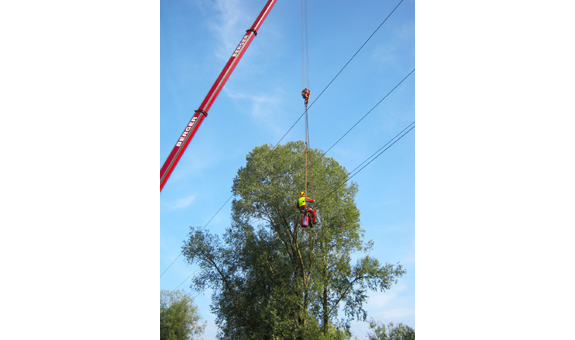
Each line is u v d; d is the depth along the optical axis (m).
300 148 33.00
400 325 27.77
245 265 30.14
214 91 24.19
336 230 30.53
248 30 27.19
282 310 26.98
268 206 30.61
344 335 26.95
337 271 29.19
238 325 29.00
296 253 29.91
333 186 31.62
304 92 25.44
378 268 27.95
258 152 32.28
